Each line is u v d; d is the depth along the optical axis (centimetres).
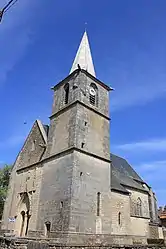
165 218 4112
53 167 2528
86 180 2325
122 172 3591
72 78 2902
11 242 1130
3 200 3547
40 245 1018
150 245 1585
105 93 3089
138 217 3052
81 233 2045
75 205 2112
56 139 2692
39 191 2586
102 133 2778
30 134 3284
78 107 2588
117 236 2211
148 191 3641
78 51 3397
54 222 2175
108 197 2512
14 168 3288
